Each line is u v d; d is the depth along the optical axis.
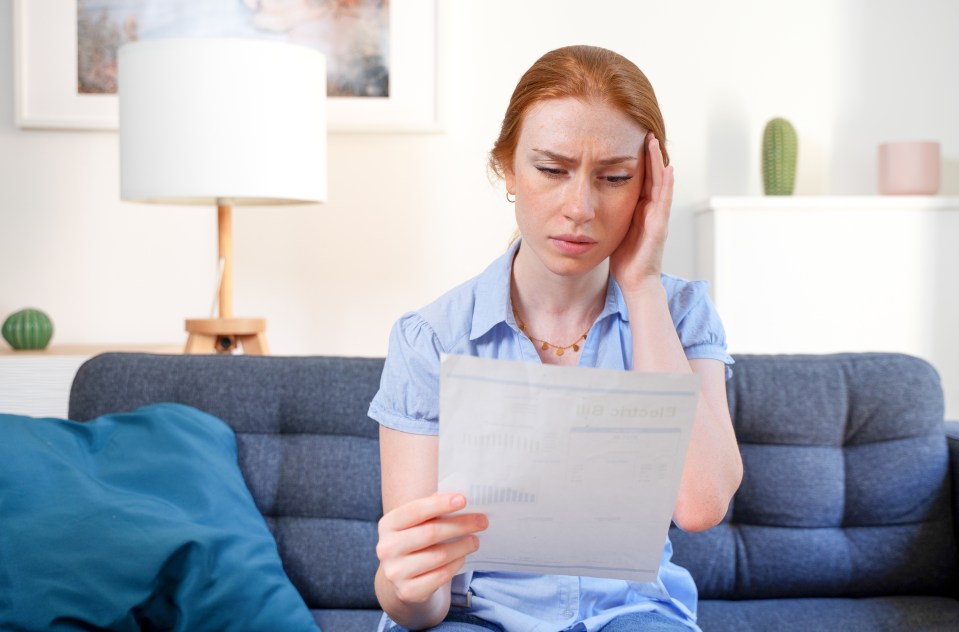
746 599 1.64
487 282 1.19
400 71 2.79
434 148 2.83
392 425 1.13
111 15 2.77
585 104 1.00
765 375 1.71
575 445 0.88
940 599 1.62
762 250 2.63
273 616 1.42
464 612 1.16
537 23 2.81
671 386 0.86
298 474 1.65
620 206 1.04
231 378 1.69
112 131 2.80
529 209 1.04
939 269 2.62
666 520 0.93
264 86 2.16
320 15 2.78
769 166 2.70
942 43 2.84
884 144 2.72
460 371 0.86
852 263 2.62
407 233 2.85
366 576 1.60
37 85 2.77
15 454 1.42
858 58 2.85
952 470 1.66
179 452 1.55
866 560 1.62
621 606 1.16
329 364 1.72
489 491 0.91
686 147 2.85
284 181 2.19
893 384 1.70
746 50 2.84
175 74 2.12
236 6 2.78
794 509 1.64
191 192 2.13
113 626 1.34
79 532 1.37
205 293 2.84
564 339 1.19
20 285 2.81
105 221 2.82
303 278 2.85
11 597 1.31
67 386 2.28
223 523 1.49
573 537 0.94
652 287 1.12
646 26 2.83
